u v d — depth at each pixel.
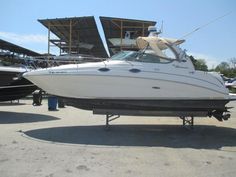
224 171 5.66
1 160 6.00
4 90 12.24
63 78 8.93
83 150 7.00
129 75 8.95
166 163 6.12
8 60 16.77
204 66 10.06
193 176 5.34
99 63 9.16
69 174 5.27
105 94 9.01
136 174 5.36
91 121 11.56
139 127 10.45
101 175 5.26
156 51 9.32
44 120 11.53
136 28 30.23
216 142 8.30
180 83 9.16
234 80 12.91
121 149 7.21
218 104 9.52
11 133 8.74
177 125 11.02
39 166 5.67
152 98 9.07
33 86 12.70
